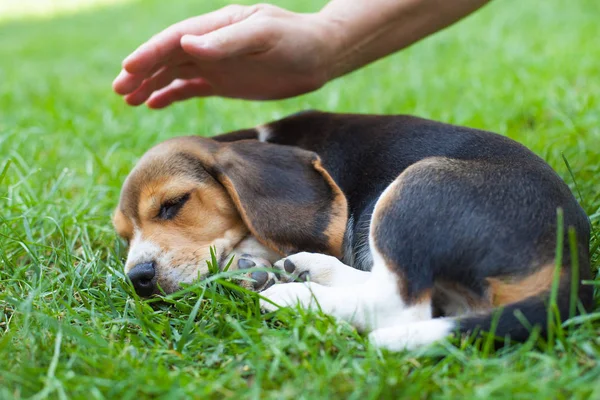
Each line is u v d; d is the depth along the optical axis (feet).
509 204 2.85
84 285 3.17
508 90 4.81
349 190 3.28
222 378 2.61
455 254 2.83
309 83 3.58
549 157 3.82
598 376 2.56
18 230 3.50
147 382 2.60
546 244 2.80
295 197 3.14
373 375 2.62
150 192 3.22
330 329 2.79
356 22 3.52
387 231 2.89
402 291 2.85
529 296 2.73
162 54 3.38
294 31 3.41
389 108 4.79
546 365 2.60
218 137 3.51
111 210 3.76
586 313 2.76
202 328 2.89
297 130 3.47
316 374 2.62
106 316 2.95
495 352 2.71
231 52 3.31
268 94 3.65
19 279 3.10
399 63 6.13
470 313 2.78
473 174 2.92
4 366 2.69
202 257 3.15
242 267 3.12
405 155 3.22
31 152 4.27
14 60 7.91
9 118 4.96
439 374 2.63
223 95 3.68
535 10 7.82
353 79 5.69
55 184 3.77
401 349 2.71
